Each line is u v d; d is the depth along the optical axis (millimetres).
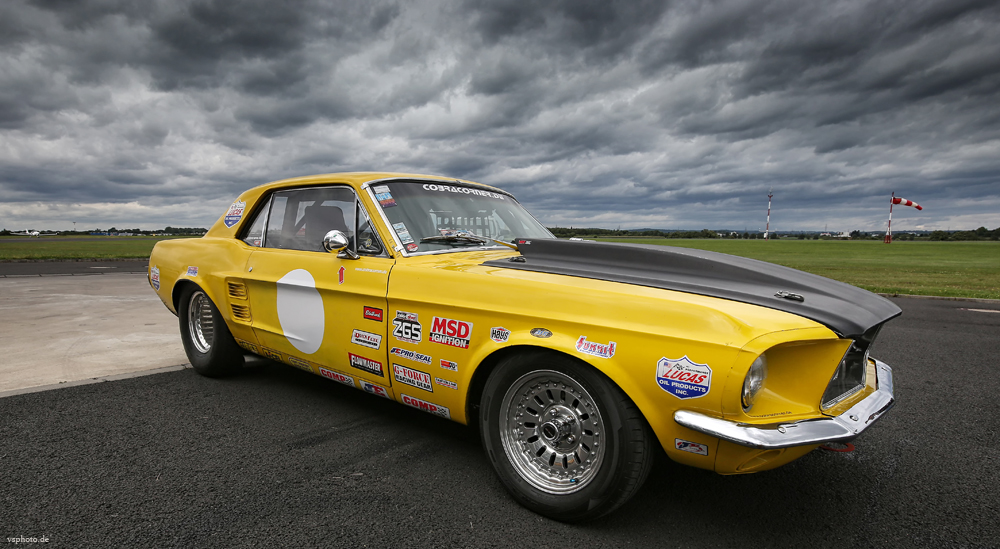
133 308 7688
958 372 4547
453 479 2416
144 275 14328
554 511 2047
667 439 1826
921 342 5887
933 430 3178
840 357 1868
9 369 4176
